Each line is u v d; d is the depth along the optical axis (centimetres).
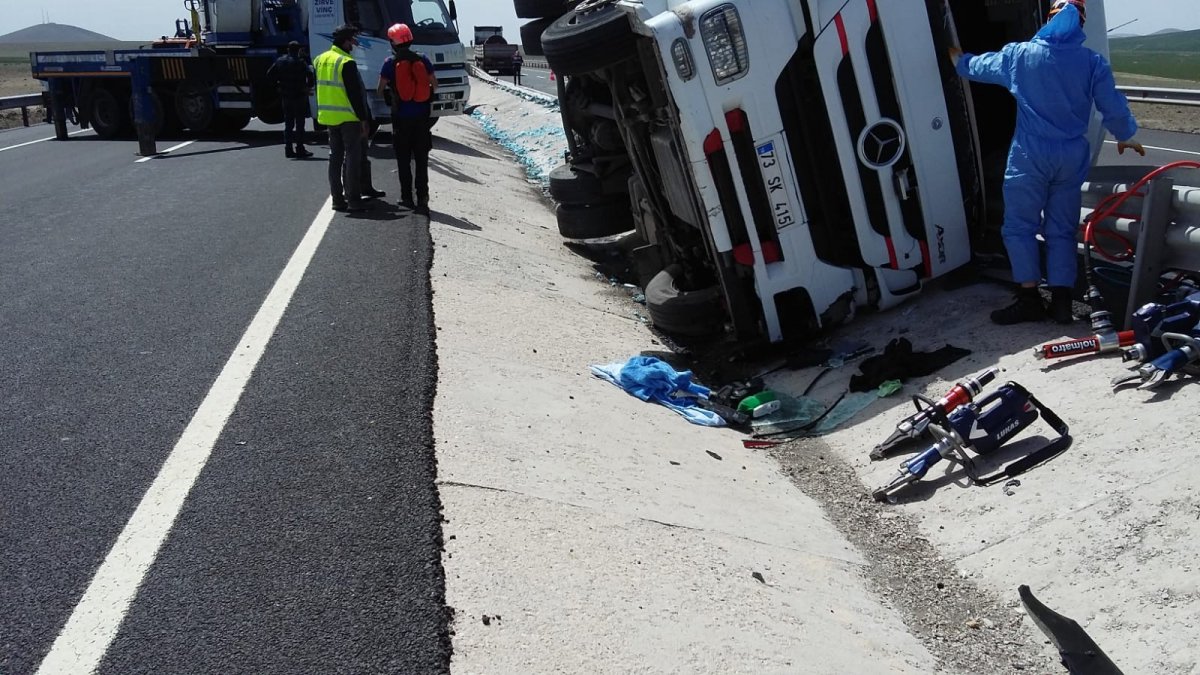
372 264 814
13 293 737
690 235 815
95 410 504
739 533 449
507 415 516
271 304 694
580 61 743
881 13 668
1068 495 452
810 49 675
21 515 396
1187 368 497
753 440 620
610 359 713
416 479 414
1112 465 455
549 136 2027
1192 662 348
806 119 688
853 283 714
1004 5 775
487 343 643
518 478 437
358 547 365
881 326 722
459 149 1852
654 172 823
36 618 328
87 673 301
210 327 643
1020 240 619
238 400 512
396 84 1044
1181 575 381
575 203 1095
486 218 1162
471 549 368
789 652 354
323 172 1384
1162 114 2208
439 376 551
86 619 327
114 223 1012
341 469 428
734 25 658
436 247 894
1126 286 659
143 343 612
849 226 713
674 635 344
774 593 396
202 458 443
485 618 327
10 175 1488
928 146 693
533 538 385
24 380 550
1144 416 478
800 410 643
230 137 2014
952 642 399
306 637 316
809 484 554
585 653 321
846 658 362
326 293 722
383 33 1738
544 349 675
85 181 1351
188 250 875
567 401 573
